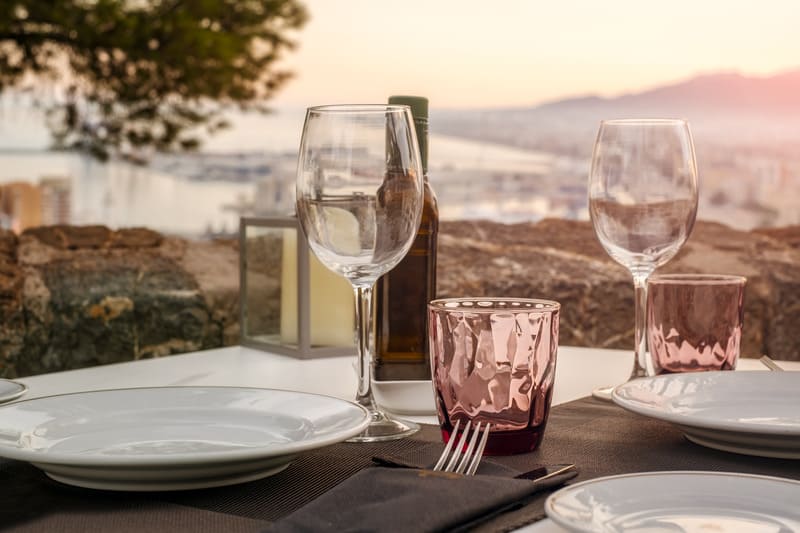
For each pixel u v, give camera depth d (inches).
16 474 25.3
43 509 22.2
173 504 22.7
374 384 35.0
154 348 70.6
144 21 205.2
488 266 81.9
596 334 75.4
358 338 32.1
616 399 29.2
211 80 216.4
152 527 20.9
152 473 22.7
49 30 204.4
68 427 28.1
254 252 52.2
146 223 229.9
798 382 32.9
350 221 30.3
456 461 24.7
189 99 220.2
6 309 69.2
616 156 38.1
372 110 30.3
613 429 31.2
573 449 28.3
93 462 22.0
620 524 19.3
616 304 74.9
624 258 38.7
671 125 37.9
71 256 73.1
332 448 28.2
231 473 23.7
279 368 46.0
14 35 203.6
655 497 20.6
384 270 31.6
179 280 71.6
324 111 30.4
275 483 24.5
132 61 209.8
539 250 86.4
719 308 38.0
